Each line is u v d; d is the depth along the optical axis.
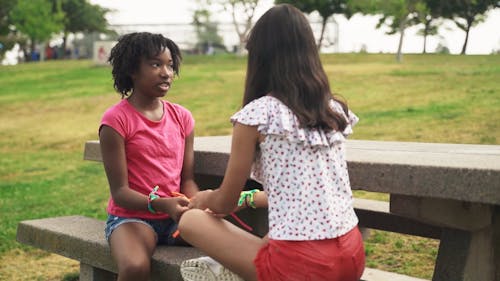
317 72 2.69
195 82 18.95
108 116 3.45
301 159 2.60
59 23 45.78
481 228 3.19
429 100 12.96
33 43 48.47
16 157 11.55
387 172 3.01
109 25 37.97
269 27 2.71
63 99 17.94
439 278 3.26
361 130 10.49
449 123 10.34
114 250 3.36
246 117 2.62
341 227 2.61
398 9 25.69
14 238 6.16
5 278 5.17
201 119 13.74
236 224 4.61
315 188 2.59
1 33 46.62
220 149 3.86
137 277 3.25
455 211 3.11
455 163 2.92
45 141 13.02
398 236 5.69
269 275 2.60
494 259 3.32
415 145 4.24
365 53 28.05
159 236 3.60
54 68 28.02
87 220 4.31
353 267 2.64
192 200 2.96
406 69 18.55
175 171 3.60
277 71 2.67
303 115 2.61
